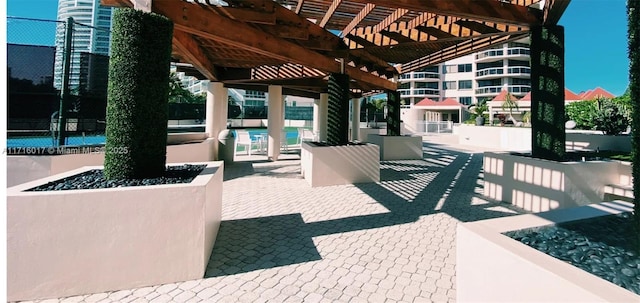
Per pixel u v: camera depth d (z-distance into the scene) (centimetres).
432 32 501
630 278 142
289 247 298
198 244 236
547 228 192
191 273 235
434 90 3972
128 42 265
